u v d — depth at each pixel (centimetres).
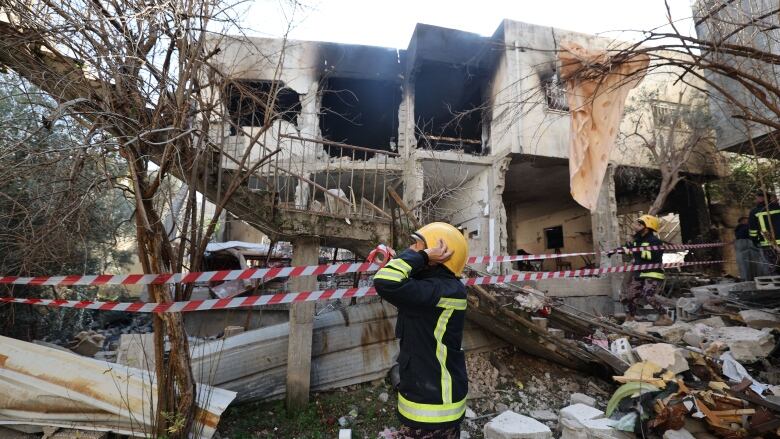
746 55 285
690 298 661
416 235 203
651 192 1170
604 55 362
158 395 301
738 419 305
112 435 313
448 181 1060
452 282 192
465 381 186
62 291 595
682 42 292
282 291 817
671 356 390
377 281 176
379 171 984
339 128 1322
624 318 659
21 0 277
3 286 473
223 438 373
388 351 500
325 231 439
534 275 430
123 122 270
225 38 350
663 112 1021
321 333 488
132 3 286
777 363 431
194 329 793
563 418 352
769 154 487
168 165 298
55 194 300
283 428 397
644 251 577
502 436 321
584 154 480
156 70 290
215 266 1015
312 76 1009
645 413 310
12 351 329
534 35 945
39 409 310
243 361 438
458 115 478
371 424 409
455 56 998
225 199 338
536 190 1298
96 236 481
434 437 175
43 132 307
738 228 747
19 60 295
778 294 539
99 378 326
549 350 475
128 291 992
